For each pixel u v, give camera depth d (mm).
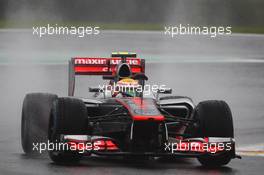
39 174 26125
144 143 27609
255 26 139375
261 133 39562
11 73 68938
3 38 106062
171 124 31578
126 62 34875
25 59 81688
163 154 27188
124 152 27234
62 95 55188
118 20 144000
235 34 126188
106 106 30141
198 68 76000
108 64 35469
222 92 58750
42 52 89625
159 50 95500
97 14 144000
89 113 31766
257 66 79438
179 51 95438
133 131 27422
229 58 88375
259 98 55594
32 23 131625
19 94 55812
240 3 144875
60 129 27547
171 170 27719
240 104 52250
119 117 28891
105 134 30312
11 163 28828
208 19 141625
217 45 105500
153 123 27359
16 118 44312
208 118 28250
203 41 110750
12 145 34438
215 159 28531
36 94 32562
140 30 130500
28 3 141000
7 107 49188
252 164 29703
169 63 80312
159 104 30750
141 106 28234
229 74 71375
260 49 101625
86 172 26609
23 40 104312
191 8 145875
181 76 68812
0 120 43375
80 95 55438
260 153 33000
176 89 59969
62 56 85375
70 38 108938
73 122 27594
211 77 68625
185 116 32188
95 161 29797
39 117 31734
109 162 29578
